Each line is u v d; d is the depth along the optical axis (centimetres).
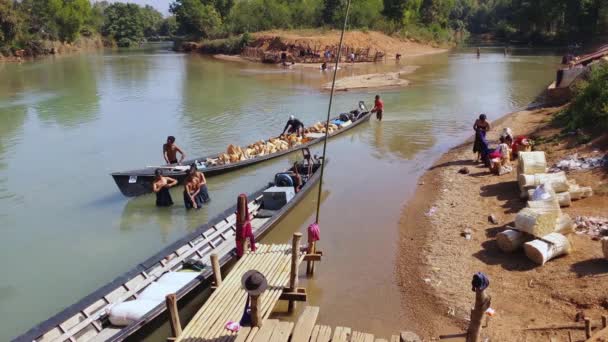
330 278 1095
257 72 5153
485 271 1051
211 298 916
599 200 1247
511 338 832
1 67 6094
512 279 1002
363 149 2111
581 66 2697
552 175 1316
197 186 1534
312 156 1880
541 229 1049
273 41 6844
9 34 7162
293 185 1533
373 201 1529
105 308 907
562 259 1027
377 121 2645
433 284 1039
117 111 3097
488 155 1723
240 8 8912
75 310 875
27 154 2172
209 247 1179
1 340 940
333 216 1423
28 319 1001
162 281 995
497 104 3034
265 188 1524
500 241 1105
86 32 10206
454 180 1631
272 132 2475
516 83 3891
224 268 1109
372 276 1096
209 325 839
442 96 3369
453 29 10156
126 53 8600
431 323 921
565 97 2584
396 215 1416
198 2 9331
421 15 8594
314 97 3469
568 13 7406
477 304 737
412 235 1279
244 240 1084
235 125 2644
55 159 2088
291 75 4828
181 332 819
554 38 7744
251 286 796
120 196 1653
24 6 8106
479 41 9550
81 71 5488
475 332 751
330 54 5953
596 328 800
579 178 1390
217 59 7031
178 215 1498
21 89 4122
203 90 3900
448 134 2336
